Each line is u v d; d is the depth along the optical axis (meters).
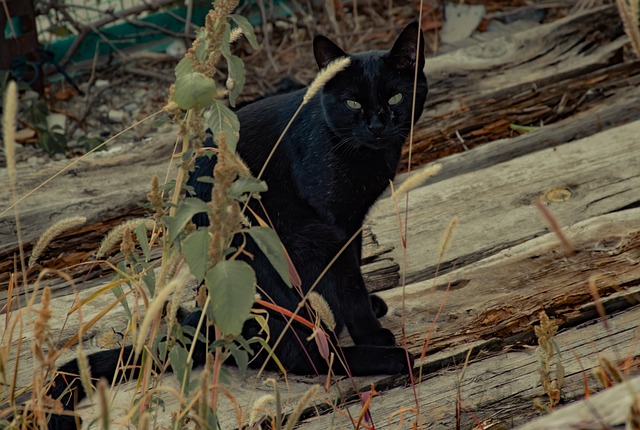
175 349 2.02
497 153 4.09
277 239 1.80
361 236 3.31
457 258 3.41
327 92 3.07
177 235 1.93
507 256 3.30
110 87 5.48
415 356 2.89
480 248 3.44
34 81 5.18
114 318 3.09
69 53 5.52
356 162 3.05
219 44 1.93
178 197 2.16
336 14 6.10
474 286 3.17
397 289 3.28
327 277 2.99
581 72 4.79
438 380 2.80
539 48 4.92
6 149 1.76
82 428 2.59
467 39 5.55
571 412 1.58
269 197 3.01
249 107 3.18
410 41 3.11
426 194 3.77
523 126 4.46
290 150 3.05
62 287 3.37
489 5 6.02
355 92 3.05
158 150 4.26
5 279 3.47
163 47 5.86
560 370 2.36
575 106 4.55
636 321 2.93
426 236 3.54
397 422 2.64
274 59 5.60
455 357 2.87
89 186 4.00
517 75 4.74
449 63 4.80
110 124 5.18
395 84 3.10
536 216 3.57
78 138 4.95
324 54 3.20
